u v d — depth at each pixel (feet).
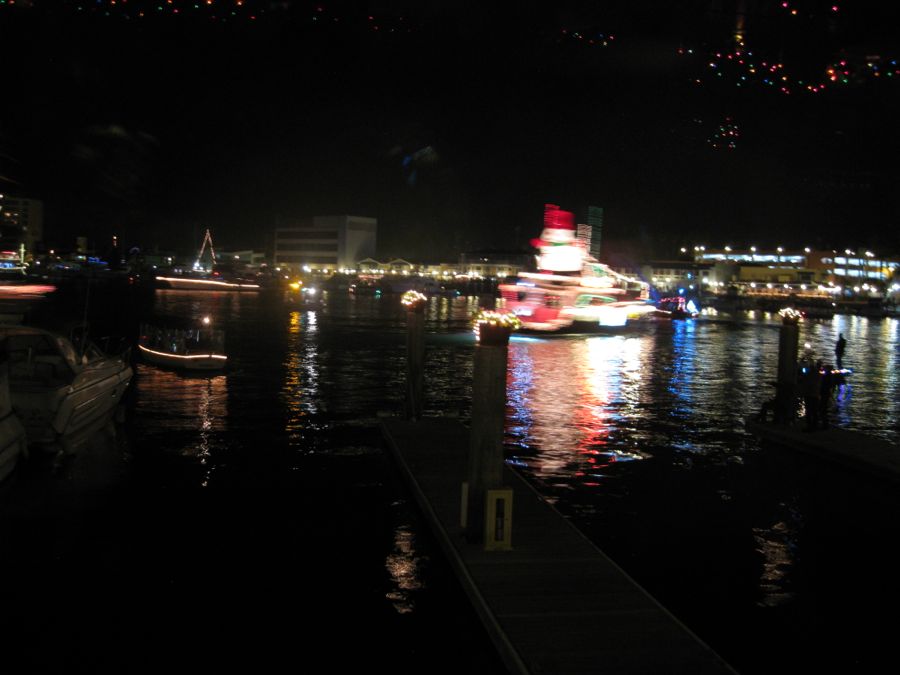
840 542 32.24
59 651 22.20
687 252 510.17
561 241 160.15
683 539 32.30
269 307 217.56
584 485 40.32
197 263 498.28
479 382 27.37
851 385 86.07
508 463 44.70
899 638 23.82
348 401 64.23
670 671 19.35
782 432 51.13
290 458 44.27
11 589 26.27
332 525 32.96
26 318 90.74
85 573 27.63
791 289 423.64
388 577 27.61
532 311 153.69
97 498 36.09
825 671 21.83
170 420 54.39
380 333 138.72
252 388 70.23
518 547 27.96
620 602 23.35
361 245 513.04
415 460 40.68
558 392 73.97
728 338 154.51
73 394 42.01
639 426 56.90
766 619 24.95
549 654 20.06
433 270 509.76
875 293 407.85
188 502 35.81
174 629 23.61
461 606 25.29
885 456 43.88
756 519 35.06
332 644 22.82
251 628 23.73
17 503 35.22
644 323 203.41
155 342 86.12
